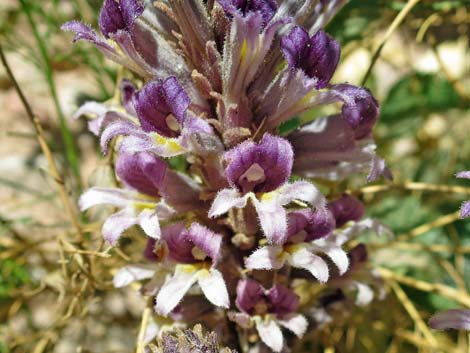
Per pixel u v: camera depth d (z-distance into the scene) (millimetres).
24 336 99
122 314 105
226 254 70
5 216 107
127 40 60
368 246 97
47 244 107
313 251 67
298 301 68
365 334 102
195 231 64
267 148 58
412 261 102
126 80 71
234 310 73
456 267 100
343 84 63
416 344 101
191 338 60
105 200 67
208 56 62
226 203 59
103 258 94
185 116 57
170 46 64
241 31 57
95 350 101
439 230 103
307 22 66
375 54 89
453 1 103
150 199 68
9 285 101
